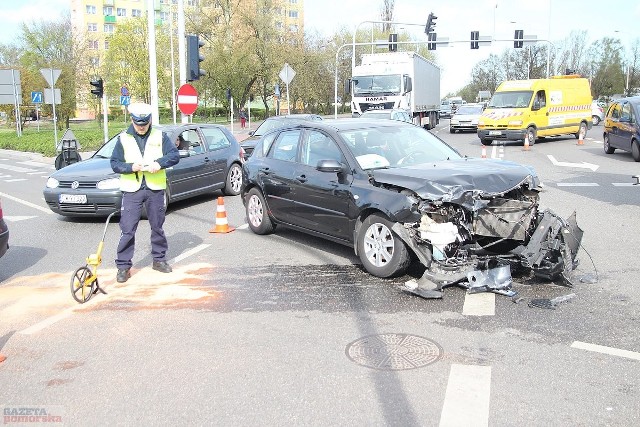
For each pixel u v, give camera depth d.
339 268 6.96
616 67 72.31
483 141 24.95
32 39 48.72
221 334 5.01
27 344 4.93
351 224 6.80
